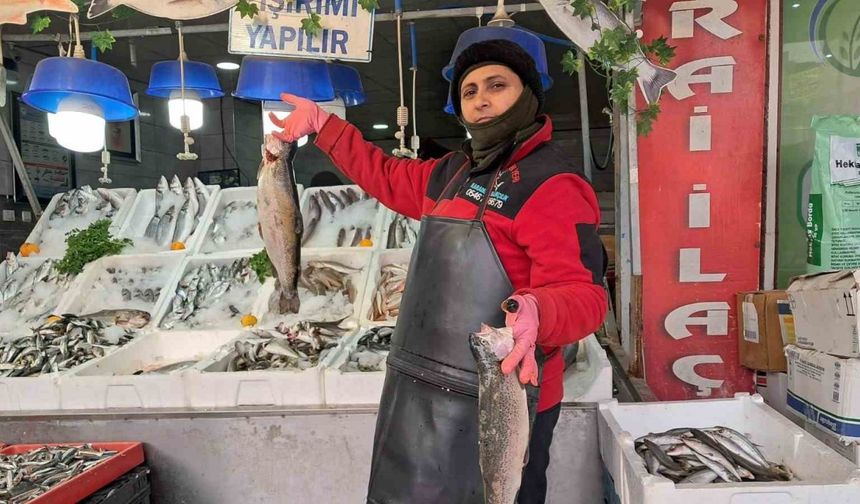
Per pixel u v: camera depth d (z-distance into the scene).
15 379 2.61
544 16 4.95
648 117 2.55
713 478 1.88
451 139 11.87
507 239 1.47
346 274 3.66
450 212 1.57
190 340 3.29
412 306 1.58
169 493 2.55
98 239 3.82
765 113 2.86
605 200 8.88
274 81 2.65
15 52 5.11
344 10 2.35
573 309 1.29
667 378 3.00
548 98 8.28
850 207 2.54
